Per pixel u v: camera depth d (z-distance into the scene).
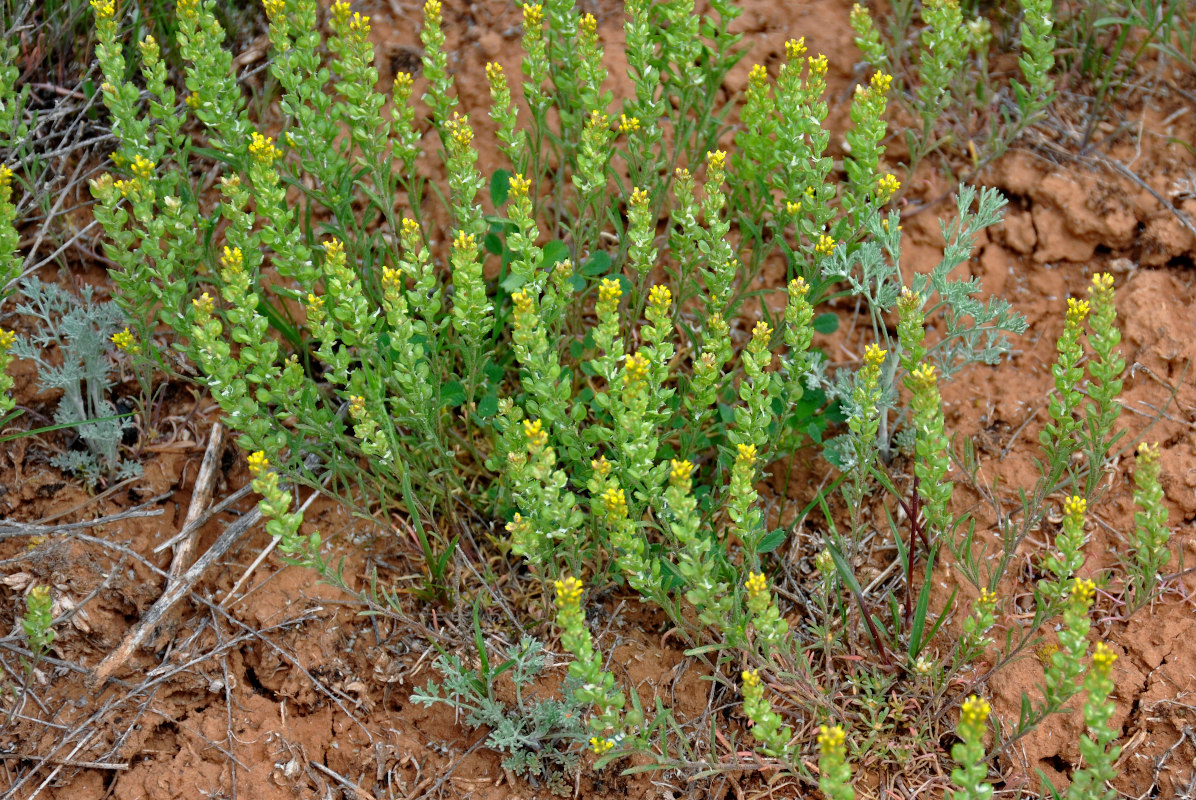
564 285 0.63
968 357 0.67
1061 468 0.63
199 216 0.65
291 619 0.65
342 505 0.68
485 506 0.68
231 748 0.63
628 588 0.66
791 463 0.68
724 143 0.73
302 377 0.62
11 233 0.62
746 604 0.65
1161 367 0.69
